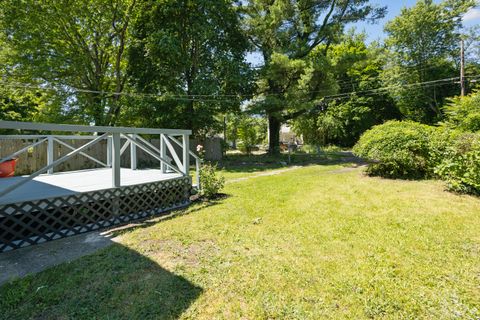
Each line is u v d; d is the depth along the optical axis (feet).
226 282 7.86
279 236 11.25
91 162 35.94
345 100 76.74
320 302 6.87
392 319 6.21
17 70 38.34
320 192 19.27
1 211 10.75
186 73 45.55
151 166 41.01
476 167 16.30
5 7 34.83
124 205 14.53
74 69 40.29
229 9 45.47
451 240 10.33
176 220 13.83
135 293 7.40
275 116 47.85
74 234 12.51
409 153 22.02
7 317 6.52
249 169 36.27
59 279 8.16
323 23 49.19
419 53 59.67
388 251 9.56
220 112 47.91
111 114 42.83
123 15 41.63
